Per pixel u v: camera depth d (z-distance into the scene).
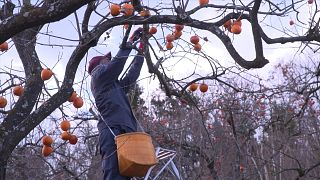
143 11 5.33
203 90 6.00
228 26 5.48
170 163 6.42
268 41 5.62
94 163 8.13
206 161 10.55
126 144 5.14
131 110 5.53
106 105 5.38
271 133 11.91
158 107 11.02
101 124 5.45
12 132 5.67
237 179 11.30
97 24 5.36
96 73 5.38
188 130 10.56
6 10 5.88
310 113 12.61
